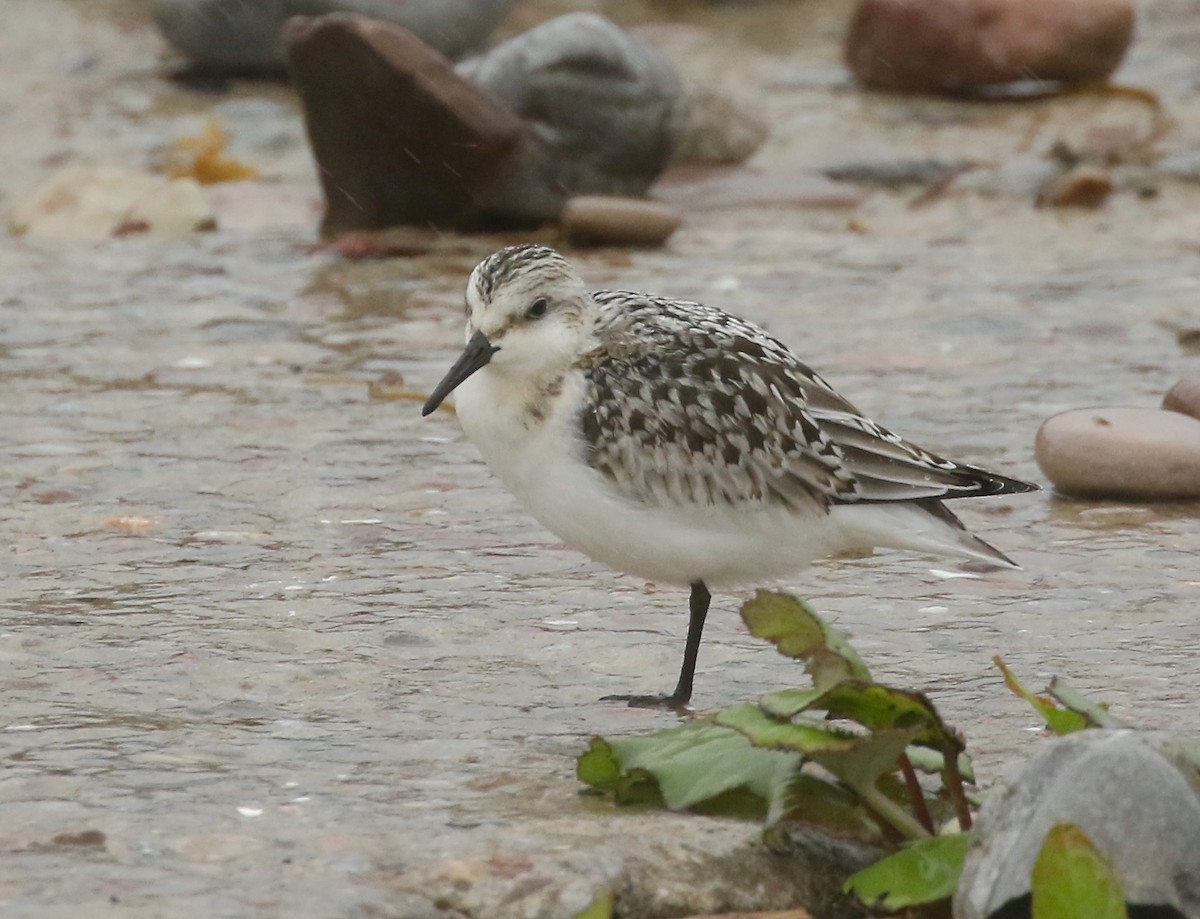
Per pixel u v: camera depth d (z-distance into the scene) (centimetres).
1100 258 2028
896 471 1010
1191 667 1023
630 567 1024
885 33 2684
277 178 2359
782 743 757
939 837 768
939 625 1098
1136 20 2977
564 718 952
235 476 1365
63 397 1545
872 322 1791
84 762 862
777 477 999
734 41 3030
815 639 787
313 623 1080
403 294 1873
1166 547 1241
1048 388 1600
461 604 1123
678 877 771
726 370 1007
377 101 2000
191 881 732
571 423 991
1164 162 2330
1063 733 812
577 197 2095
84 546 1211
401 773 863
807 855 796
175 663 1005
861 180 2350
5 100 2633
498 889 743
